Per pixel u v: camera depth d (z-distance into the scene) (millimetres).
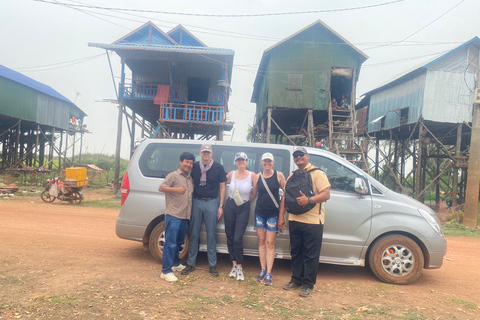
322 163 5074
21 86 26906
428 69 18094
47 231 7039
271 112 19703
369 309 3633
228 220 4586
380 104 23828
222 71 17875
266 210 4375
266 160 4320
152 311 3256
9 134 32094
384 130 23312
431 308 3783
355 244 4746
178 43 20094
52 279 4027
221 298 3715
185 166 4363
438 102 18188
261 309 3482
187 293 3814
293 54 19156
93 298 3477
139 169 5172
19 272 4254
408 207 4773
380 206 4777
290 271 5074
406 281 4648
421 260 4629
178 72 19625
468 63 18219
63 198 12242
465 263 6312
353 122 18484
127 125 18469
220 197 4648
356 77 20016
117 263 4918
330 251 4809
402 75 20234
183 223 4531
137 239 5090
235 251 4492
